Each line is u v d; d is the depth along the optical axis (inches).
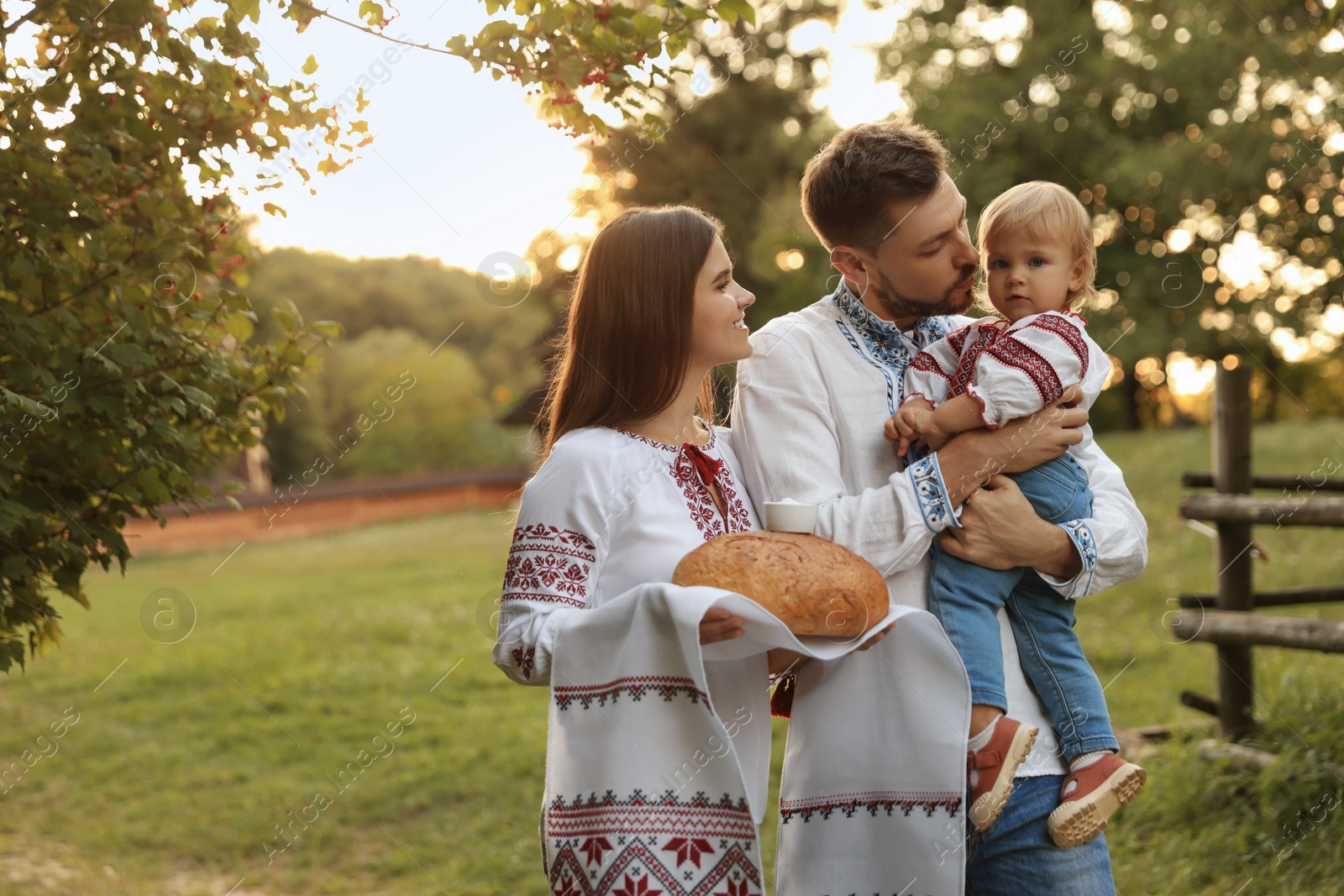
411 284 1384.1
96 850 198.2
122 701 319.6
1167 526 384.5
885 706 69.4
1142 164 564.1
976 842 72.7
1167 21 586.9
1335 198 546.3
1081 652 76.0
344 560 632.4
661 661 64.0
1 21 101.5
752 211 723.4
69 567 106.8
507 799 205.6
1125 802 71.2
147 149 107.4
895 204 73.8
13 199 98.1
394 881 174.9
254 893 174.7
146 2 100.8
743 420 79.4
